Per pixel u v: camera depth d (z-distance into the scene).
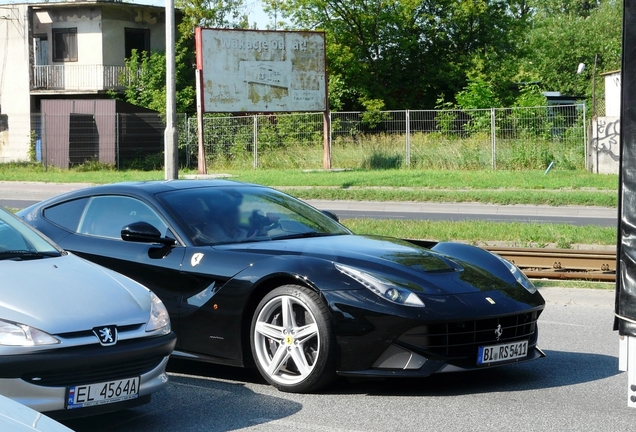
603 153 26.72
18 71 40.59
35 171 33.56
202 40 29.39
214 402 5.49
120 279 5.25
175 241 6.20
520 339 5.77
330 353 5.42
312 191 23.36
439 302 5.39
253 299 5.84
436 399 5.49
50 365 4.40
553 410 5.23
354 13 42.88
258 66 30.23
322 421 5.03
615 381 5.98
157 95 38.94
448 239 13.80
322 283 5.47
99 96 40.66
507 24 44.97
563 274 10.36
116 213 6.61
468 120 29.80
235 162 32.66
